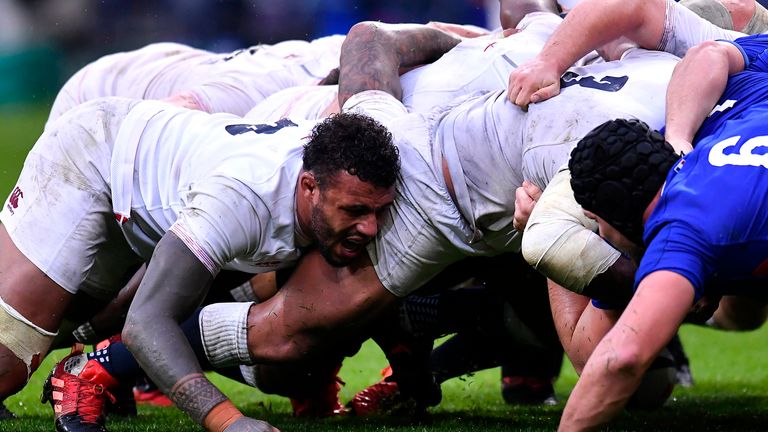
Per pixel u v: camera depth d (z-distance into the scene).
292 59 21.02
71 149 14.64
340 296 13.74
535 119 13.15
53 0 65.50
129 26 61.53
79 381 14.43
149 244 14.73
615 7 13.73
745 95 12.76
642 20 13.96
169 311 12.72
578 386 10.38
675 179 11.02
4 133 60.22
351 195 12.85
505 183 13.45
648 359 10.12
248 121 14.82
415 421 16.12
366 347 26.92
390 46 15.62
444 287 16.33
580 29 13.62
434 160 13.55
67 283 14.49
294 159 13.51
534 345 16.98
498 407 18.47
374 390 17.52
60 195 14.52
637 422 16.38
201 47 58.56
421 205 13.45
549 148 12.92
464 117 13.68
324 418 16.97
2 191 46.34
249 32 57.62
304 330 13.92
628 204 11.14
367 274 13.74
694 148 11.87
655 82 13.29
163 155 14.36
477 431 14.83
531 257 12.21
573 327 13.47
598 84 13.34
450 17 54.47
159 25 59.97
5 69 67.56
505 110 13.47
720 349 27.27
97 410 14.44
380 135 12.97
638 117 12.88
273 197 13.24
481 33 19.03
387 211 13.55
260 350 14.05
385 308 14.01
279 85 20.22
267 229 13.39
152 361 12.52
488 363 17.20
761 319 18.53
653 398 17.45
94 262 15.16
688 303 10.28
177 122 14.57
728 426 15.84
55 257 14.38
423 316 15.95
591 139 11.34
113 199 14.41
